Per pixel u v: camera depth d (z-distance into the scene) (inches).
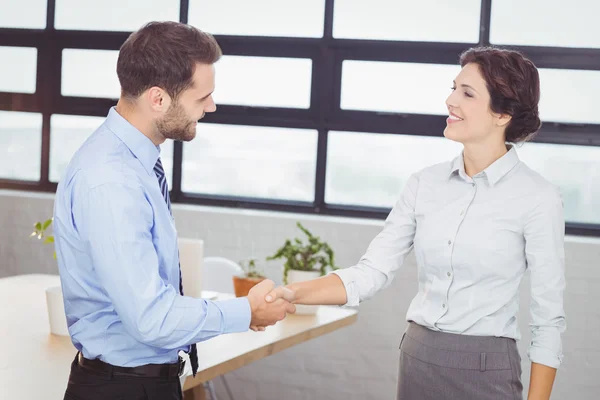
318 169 168.7
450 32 160.4
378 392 158.6
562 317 75.4
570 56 154.0
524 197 76.2
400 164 165.3
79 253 62.8
